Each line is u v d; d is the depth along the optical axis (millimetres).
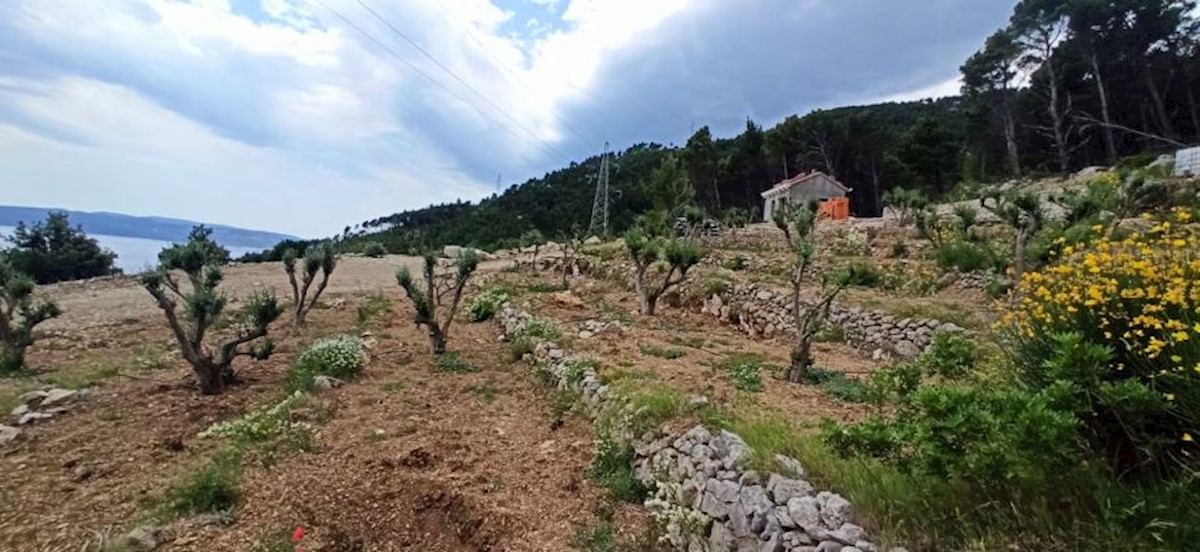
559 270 24078
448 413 6902
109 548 3926
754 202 54062
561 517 4637
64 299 15188
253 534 4203
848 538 3152
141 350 9781
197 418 6453
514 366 9133
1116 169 29234
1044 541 2705
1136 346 3016
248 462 5277
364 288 18516
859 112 55594
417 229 67688
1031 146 46938
